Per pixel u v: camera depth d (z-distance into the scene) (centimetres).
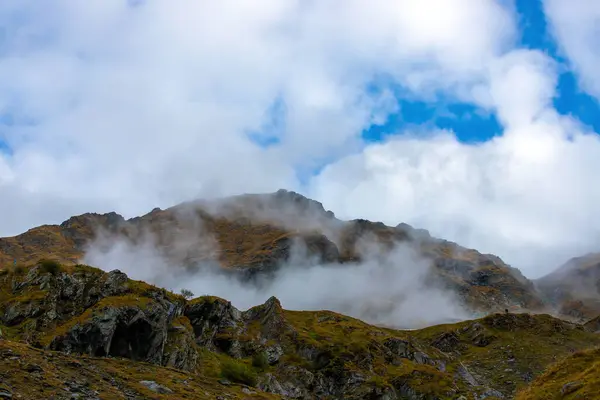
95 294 10912
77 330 8900
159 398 6125
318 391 18162
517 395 5709
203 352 13788
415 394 19312
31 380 4850
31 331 9350
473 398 19512
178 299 13888
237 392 9062
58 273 11119
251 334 19850
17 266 11644
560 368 5503
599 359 5278
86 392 5153
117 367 7788
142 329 9962
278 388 14512
